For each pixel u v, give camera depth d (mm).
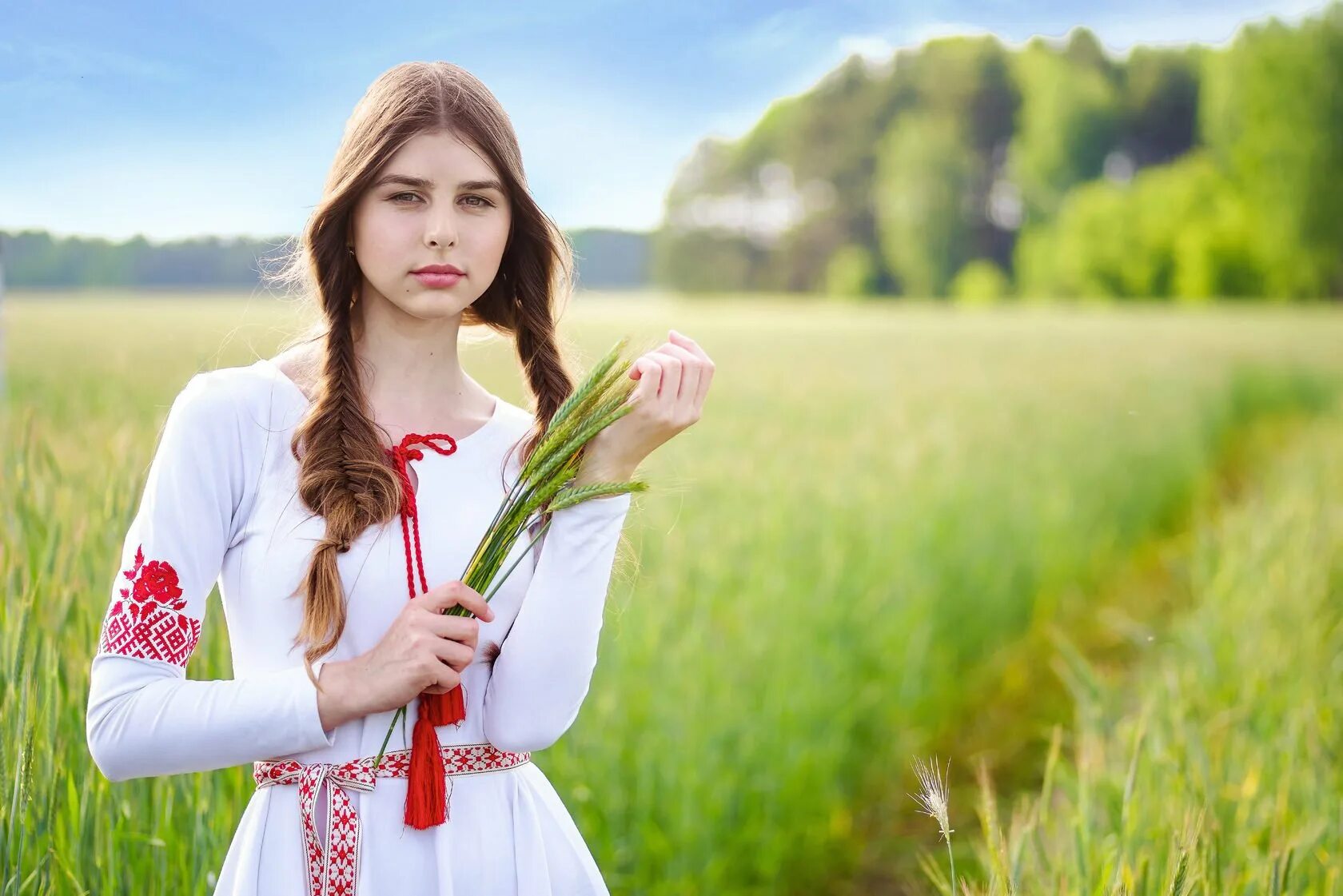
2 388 6105
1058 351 21781
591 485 1648
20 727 2076
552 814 1747
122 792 2361
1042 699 6219
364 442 1629
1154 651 5777
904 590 6559
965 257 64312
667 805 4258
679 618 5355
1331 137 54000
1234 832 2797
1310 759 3201
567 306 1943
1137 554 10102
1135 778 2867
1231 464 15227
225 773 2598
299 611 1579
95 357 11234
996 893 2119
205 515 1573
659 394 1686
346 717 1521
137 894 2303
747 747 4562
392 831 1585
